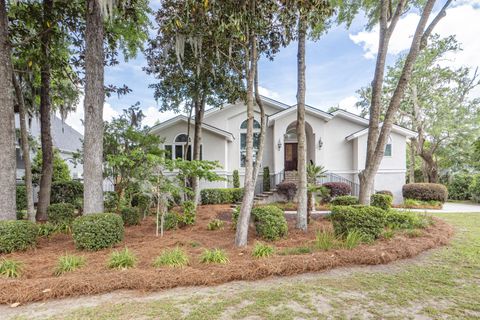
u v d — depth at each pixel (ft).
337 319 9.29
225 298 10.88
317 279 12.92
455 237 21.26
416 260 15.66
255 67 20.43
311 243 18.13
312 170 36.11
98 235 16.90
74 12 25.39
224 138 50.44
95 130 21.26
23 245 16.72
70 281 11.44
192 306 10.21
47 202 28.35
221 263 14.25
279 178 49.88
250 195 18.94
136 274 12.28
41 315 9.61
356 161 50.21
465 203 53.98
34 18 23.98
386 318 9.32
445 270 14.03
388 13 26.53
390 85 66.08
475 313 9.62
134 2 25.55
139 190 25.11
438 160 69.10
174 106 38.29
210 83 34.47
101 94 21.74
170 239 19.67
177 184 25.93
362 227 18.28
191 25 19.65
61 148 56.49
